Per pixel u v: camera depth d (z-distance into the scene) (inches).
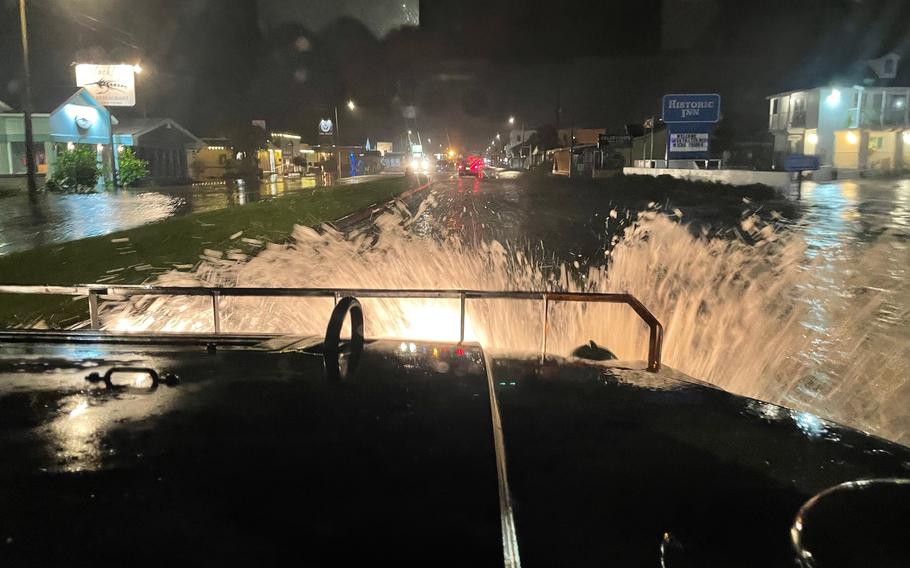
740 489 55.6
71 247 497.0
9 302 326.0
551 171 2630.4
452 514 46.0
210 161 2262.6
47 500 46.9
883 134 1972.2
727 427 69.7
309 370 77.9
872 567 41.3
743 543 47.3
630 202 1056.2
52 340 95.3
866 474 59.6
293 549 41.9
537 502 53.0
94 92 1539.1
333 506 46.7
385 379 74.1
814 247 524.7
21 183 1400.1
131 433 58.4
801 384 216.1
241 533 43.4
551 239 596.1
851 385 213.8
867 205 940.0
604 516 51.1
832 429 70.9
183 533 43.3
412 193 1348.4
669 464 59.9
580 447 63.0
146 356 84.9
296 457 53.7
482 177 2341.3
